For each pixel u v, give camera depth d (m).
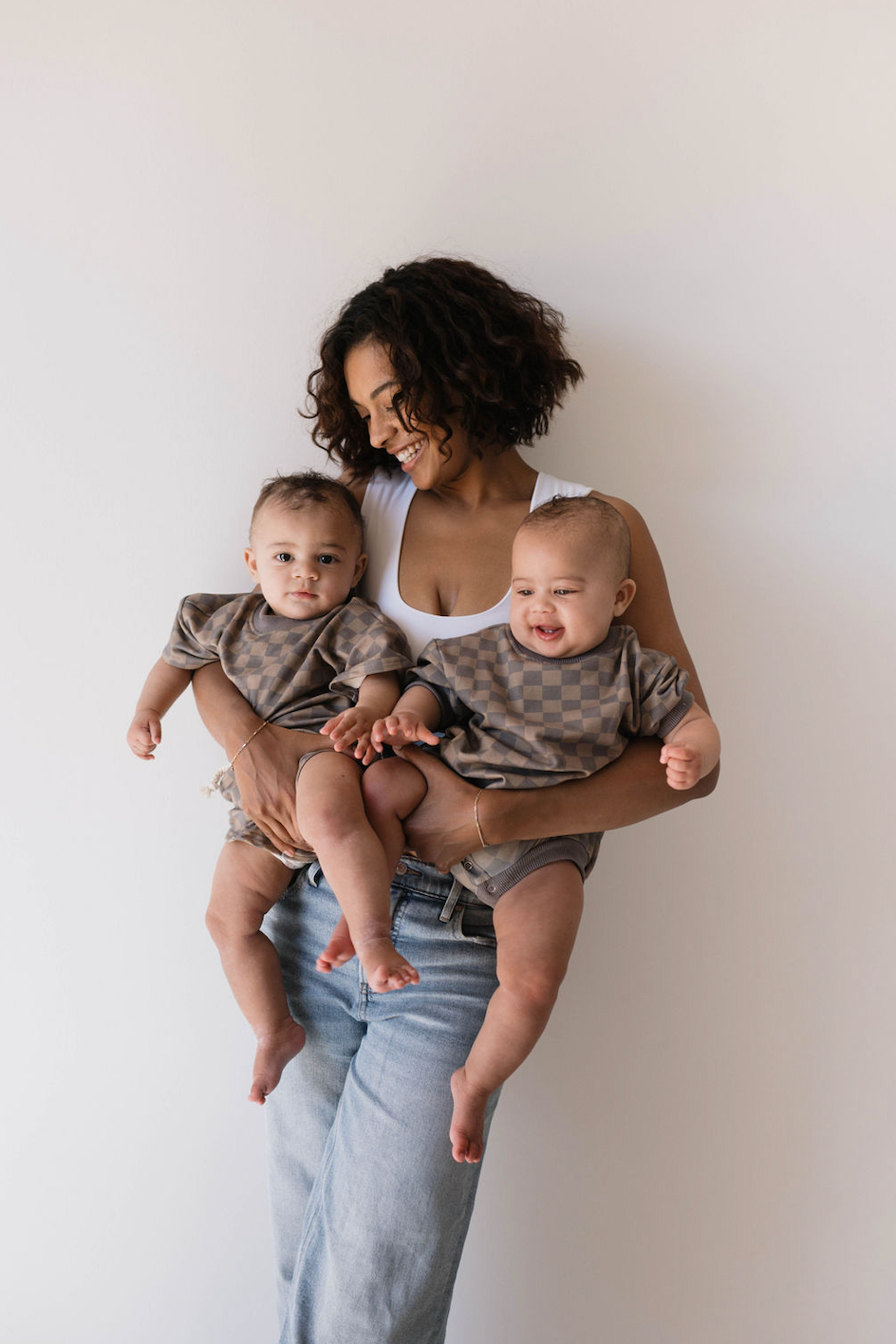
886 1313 1.66
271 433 1.70
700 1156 1.68
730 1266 1.68
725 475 1.66
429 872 1.34
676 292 1.67
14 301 1.72
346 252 1.70
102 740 1.71
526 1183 1.69
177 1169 1.72
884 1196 1.66
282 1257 1.44
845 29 1.65
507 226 1.69
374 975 1.14
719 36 1.66
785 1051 1.67
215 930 1.41
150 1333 1.73
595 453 1.68
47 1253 1.74
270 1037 1.36
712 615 1.66
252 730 1.34
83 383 1.71
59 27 1.72
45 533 1.72
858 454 1.65
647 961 1.68
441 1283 1.31
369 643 1.35
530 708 1.26
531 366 1.50
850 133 1.65
